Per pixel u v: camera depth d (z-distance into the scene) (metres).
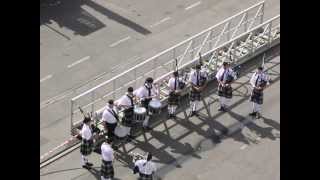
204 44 60.09
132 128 55.16
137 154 52.53
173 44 65.06
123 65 62.25
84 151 51.22
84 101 57.91
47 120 55.91
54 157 52.72
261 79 55.81
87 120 50.94
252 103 56.75
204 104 58.03
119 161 52.44
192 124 56.06
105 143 49.69
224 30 61.97
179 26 67.44
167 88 58.38
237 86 60.16
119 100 53.47
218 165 52.56
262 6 64.31
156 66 60.69
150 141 54.28
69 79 60.38
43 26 66.06
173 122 56.09
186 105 57.72
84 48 63.97
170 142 54.31
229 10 69.75
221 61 61.22
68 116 56.47
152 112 54.75
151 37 65.81
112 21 67.44
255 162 52.91
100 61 62.59
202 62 59.69
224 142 54.56
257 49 63.34
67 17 67.50
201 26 67.56
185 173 51.72
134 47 64.44
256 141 54.75
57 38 64.81
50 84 59.62
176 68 56.75
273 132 55.56
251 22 64.75
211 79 60.09
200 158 53.06
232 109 57.66
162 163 52.47
